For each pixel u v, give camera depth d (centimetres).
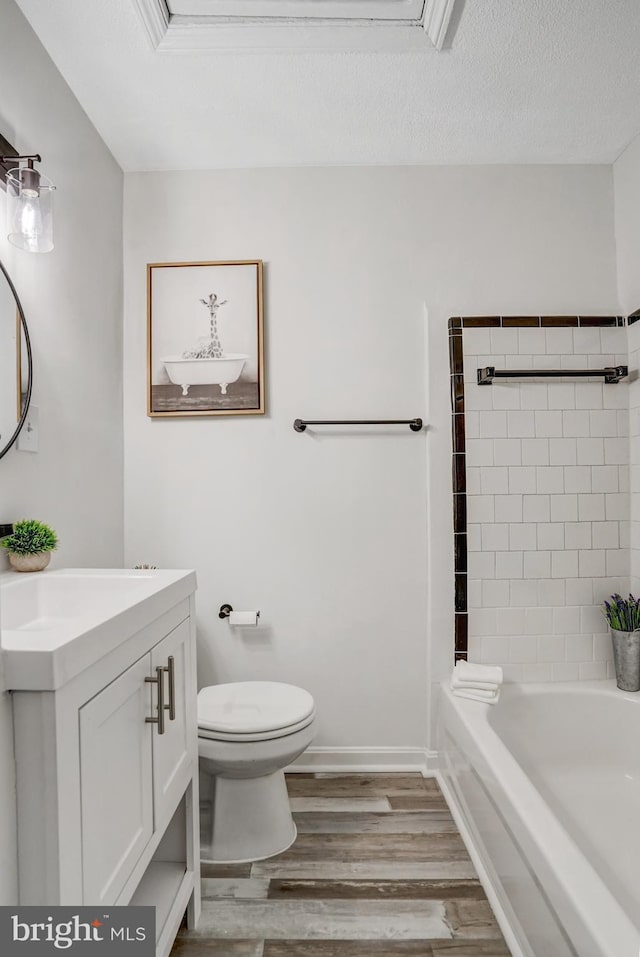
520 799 153
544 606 247
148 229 253
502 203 254
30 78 174
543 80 199
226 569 251
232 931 158
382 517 251
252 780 193
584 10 168
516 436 247
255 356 249
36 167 178
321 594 250
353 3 169
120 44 180
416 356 252
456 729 214
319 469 251
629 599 240
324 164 254
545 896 130
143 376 251
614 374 241
